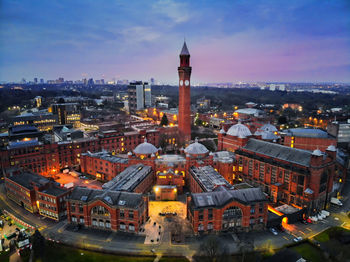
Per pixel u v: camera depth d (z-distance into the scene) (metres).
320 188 106.50
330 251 80.62
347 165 147.38
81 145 160.25
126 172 123.25
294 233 93.81
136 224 91.31
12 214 106.75
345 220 103.44
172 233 90.81
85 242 87.75
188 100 198.75
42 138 195.88
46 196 101.75
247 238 89.75
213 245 76.69
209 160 135.62
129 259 79.56
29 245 85.25
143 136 188.88
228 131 158.25
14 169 128.62
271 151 125.06
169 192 118.00
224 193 94.50
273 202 115.44
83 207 94.81
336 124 177.88
